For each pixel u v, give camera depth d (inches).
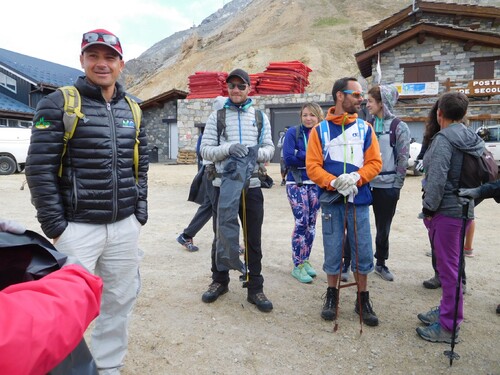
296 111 765.9
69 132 81.7
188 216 291.0
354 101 122.1
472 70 711.7
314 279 162.9
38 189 79.4
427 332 112.5
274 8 2888.8
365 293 124.2
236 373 96.7
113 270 92.3
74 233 83.9
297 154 156.4
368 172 117.8
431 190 107.3
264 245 213.2
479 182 108.0
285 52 2126.0
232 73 129.5
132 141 91.2
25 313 38.9
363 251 121.6
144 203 98.1
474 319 125.9
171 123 981.8
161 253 196.4
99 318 94.2
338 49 2151.8
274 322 123.6
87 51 82.7
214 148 129.1
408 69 744.3
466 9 730.2
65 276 46.8
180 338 112.7
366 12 2615.7
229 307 133.9
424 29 701.9
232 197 122.5
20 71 925.8
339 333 116.7
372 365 100.3
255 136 133.7
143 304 135.5
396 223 268.8
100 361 91.5
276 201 357.7
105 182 85.7
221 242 124.9
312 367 99.5
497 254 195.0
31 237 53.9
